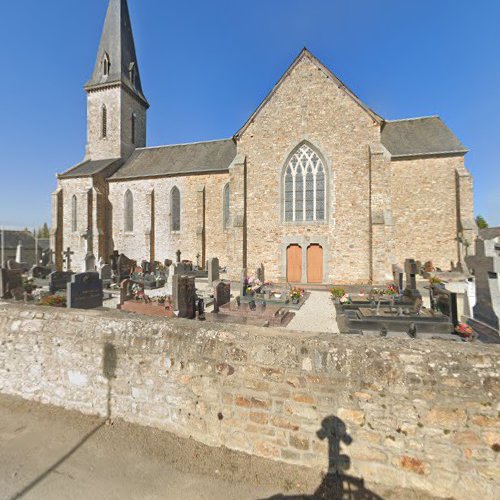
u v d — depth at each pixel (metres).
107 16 29.48
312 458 2.96
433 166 18.78
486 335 7.64
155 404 3.60
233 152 24.81
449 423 2.64
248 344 3.25
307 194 17.81
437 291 8.94
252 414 3.18
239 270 18.05
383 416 2.78
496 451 2.54
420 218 18.97
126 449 3.31
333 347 3.01
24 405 4.16
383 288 14.23
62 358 4.10
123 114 28.41
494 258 7.86
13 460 3.16
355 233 16.91
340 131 17.05
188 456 3.20
